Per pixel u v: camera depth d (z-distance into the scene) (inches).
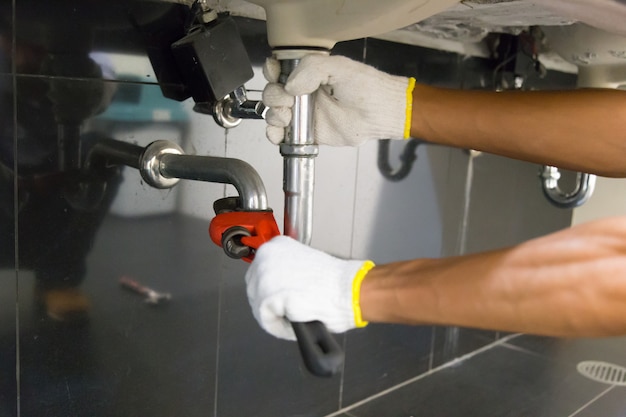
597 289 13.6
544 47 48.3
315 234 41.7
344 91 22.0
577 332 14.4
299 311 16.0
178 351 34.7
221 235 20.5
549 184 51.5
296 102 21.0
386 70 43.3
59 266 28.8
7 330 27.5
